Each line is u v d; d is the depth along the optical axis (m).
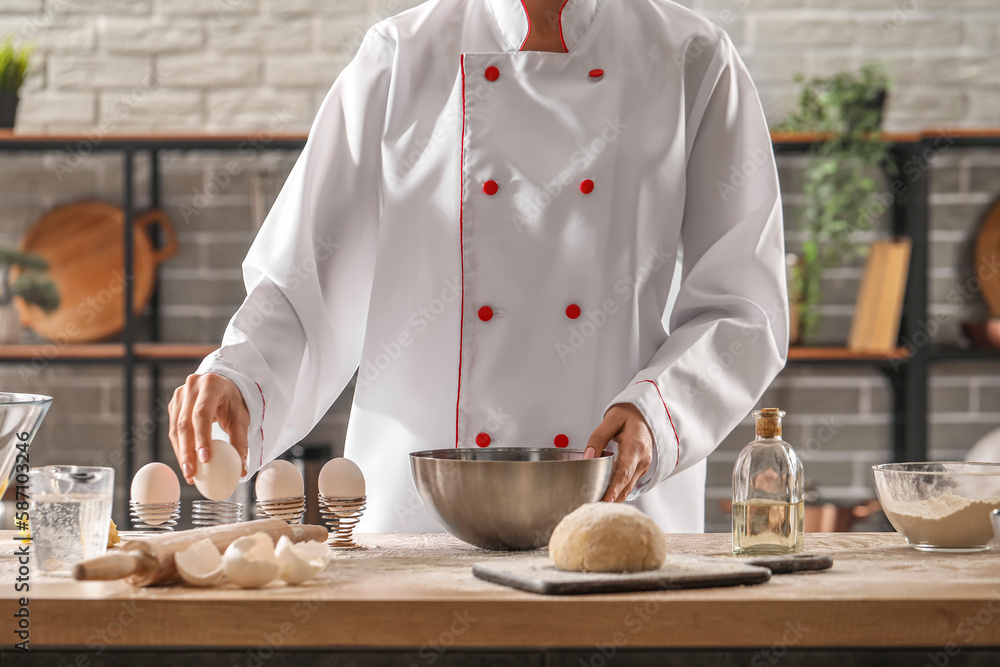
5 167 2.87
